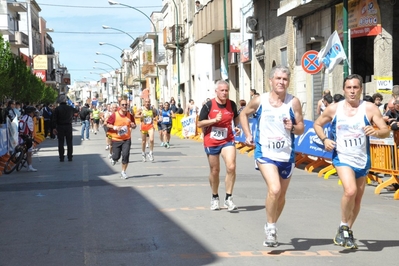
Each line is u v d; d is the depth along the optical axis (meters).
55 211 9.87
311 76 23.78
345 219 7.00
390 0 17.88
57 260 6.62
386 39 17.95
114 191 12.01
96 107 40.44
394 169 11.01
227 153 9.40
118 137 14.07
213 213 9.34
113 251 6.97
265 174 6.73
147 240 7.50
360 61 19.69
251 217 8.96
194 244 7.24
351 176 6.71
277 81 6.66
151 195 11.34
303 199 10.70
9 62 40.81
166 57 62.91
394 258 6.52
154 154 21.44
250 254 6.72
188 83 49.53
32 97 48.75
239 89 35.06
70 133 19.59
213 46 40.12
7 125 18.66
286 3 23.16
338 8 20.41
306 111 24.12
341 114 6.79
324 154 14.39
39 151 24.69
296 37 25.05
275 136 6.73
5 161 17.66
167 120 24.75
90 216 9.29
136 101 96.44
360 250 6.90
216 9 33.69
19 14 74.25
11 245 7.45
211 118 9.37
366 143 6.80
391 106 12.75
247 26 30.70
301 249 6.94
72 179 14.34
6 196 11.84
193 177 14.20
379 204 10.18
